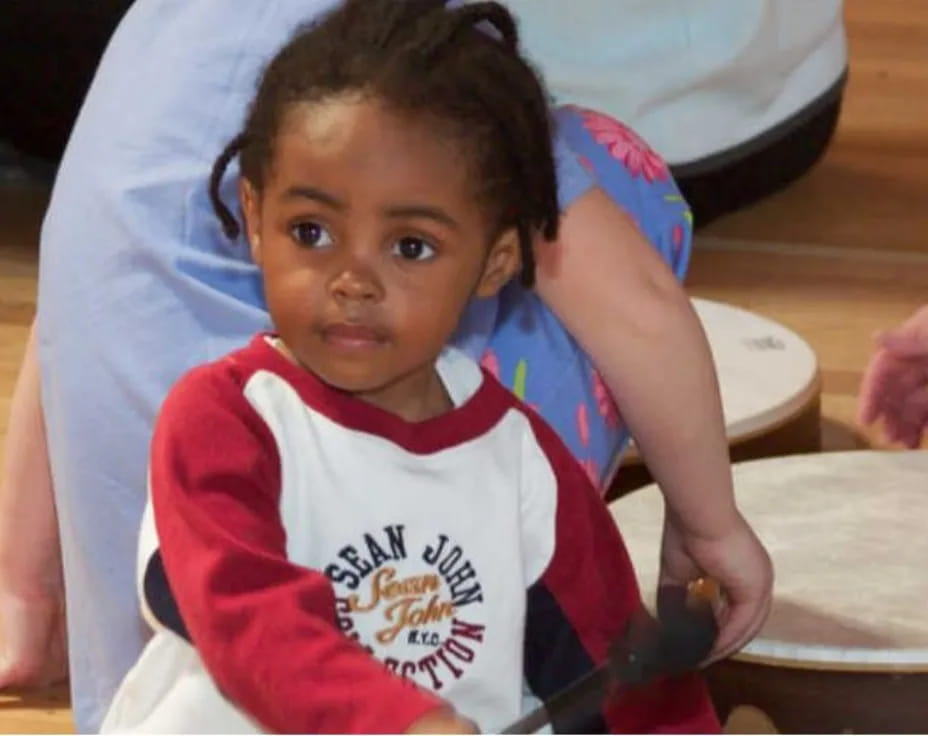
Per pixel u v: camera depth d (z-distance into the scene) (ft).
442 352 9.79
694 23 23.29
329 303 8.82
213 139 11.14
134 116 11.42
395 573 9.26
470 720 8.72
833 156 27.53
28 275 23.53
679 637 9.41
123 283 11.14
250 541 8.52
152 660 9.63
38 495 14.56
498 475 9.57
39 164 26.73
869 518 14.07
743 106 24.30
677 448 10.86
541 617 9.95
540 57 22.80
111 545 11.38
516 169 9.20
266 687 8.16
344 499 9.16
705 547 11.12
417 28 9.09
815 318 22.08
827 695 12.10
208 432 8.82
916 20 33.91
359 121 8.73
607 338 10.63
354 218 8.77
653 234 11.72
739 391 17.13
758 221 25.11
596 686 9.40
